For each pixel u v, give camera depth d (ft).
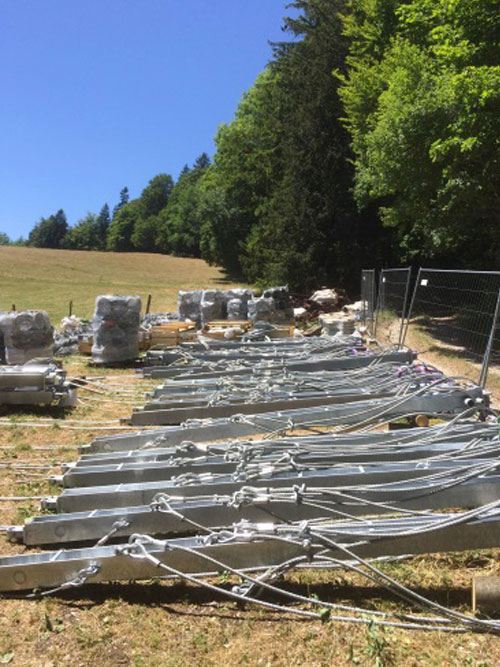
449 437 17.30
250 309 53.01
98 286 165.17
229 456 16.02
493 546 11.71
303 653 10.19
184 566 12.03
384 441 17.60
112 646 10.58
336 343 37.58
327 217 101.76
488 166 46.26
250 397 24.59
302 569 12.59
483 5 43.37
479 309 39.14
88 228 518.78
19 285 164.45
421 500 13.37
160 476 16.21
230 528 13.28
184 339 47.50
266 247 120.06
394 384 24.57
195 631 10.94
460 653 10.04
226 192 184.24
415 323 52.08
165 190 479.82
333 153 98.89
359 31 86.79
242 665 9.98
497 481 13.26
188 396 26.25
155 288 160.15
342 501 13.17
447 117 45.21
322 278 102.47
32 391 28.58
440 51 46.21
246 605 11.70
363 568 12.85
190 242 313.53
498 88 41.11
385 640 10.36
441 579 12.42
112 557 11.98
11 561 12.28
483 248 74.84
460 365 35.96
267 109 149.28
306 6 129.90
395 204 66.33
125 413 28.37
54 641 10.76
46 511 15.92
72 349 48.24
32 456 22.00
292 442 17.20
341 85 99.86
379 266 101.40
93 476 16.51
